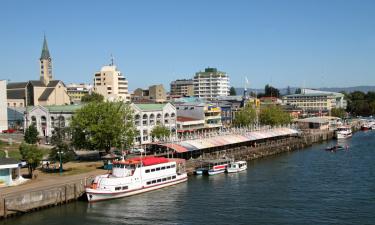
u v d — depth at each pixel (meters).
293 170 142.00
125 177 106.75
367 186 115.62
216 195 107.75
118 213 92.88
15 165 101.00
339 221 86.25
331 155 178.00
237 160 157.00
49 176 111.56
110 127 132.12
